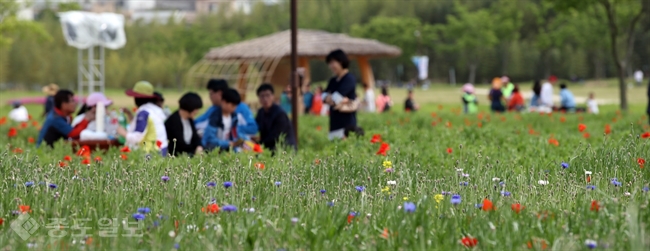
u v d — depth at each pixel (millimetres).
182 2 137250
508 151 9828
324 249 4230
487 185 6168
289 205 5305
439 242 4340
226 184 5219
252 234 4359
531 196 5793
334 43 31250
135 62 73438
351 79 10867
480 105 39938
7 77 71438
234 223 4523
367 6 93562
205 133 10117
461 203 5234
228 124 10422
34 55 71375
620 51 80125
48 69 71750
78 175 6359
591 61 85562
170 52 72938
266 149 9836
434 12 93250
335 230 4398
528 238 4352
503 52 85938
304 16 85250
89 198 5324
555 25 79062
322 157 8570
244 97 32188
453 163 8148
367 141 10219
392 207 4824
